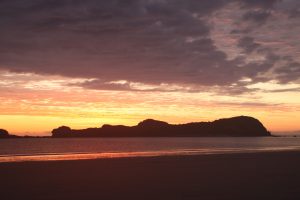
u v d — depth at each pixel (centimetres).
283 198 1355
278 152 4278
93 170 2183
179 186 1611
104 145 9238
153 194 1421
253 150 5319
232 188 1564
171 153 4572
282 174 2066
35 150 6319
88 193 1438
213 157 3341
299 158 3216
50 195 1397
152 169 2273
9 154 4797
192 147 7281
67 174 1994
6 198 1341
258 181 1773
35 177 1867
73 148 7300
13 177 1862
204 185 1642
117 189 1526
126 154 4428
